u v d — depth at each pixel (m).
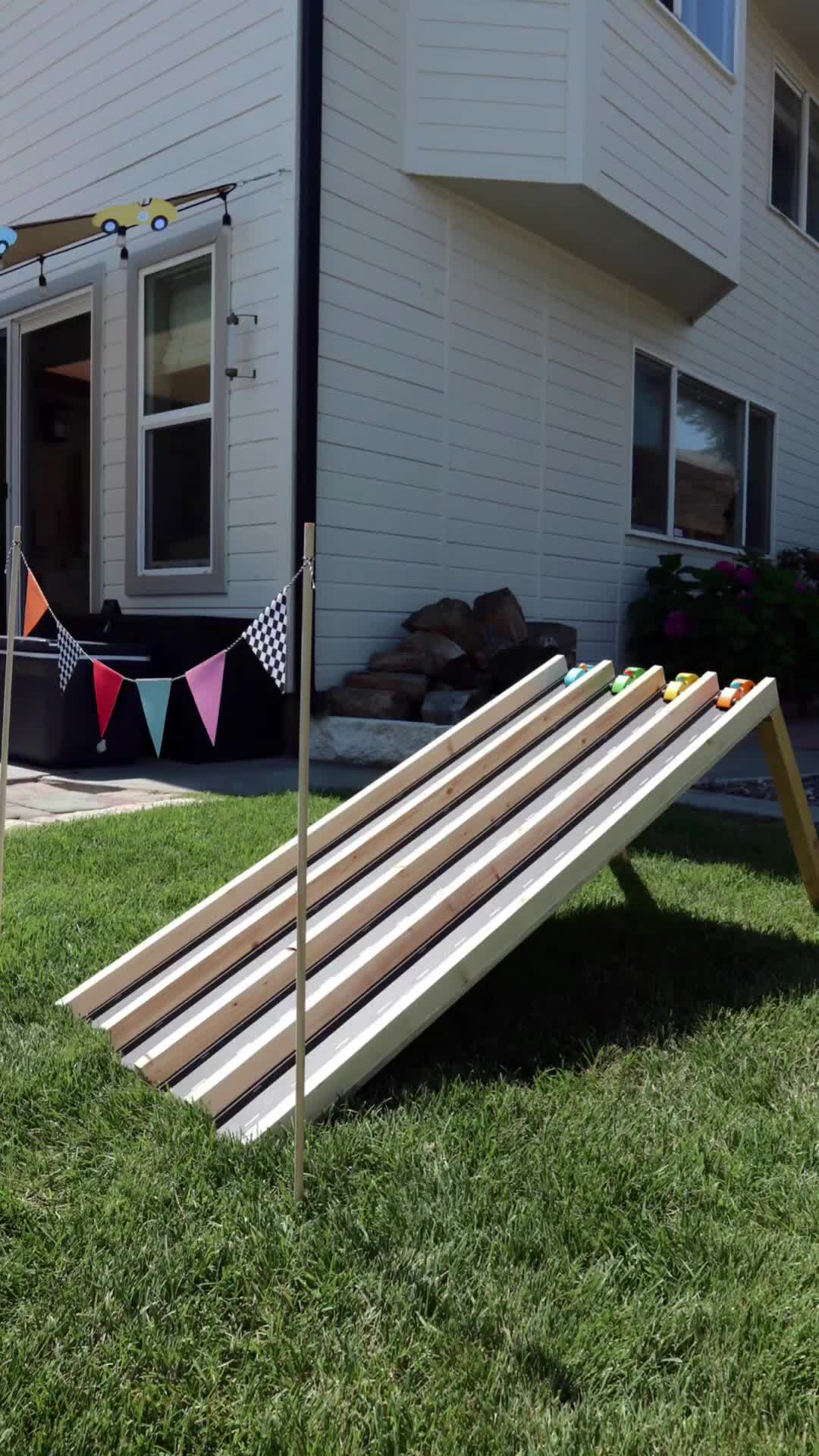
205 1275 1.69
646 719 3.50
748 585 9.67
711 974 3.10
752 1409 1.44
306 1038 2.34
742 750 8.35
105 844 4.27
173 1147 2.03
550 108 7.54
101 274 8.09
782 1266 1.74
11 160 8.90
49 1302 1.61
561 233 8.59
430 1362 1.51
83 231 7.58
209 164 7.24
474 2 7.43
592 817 2.89
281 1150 2.03
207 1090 2.19
